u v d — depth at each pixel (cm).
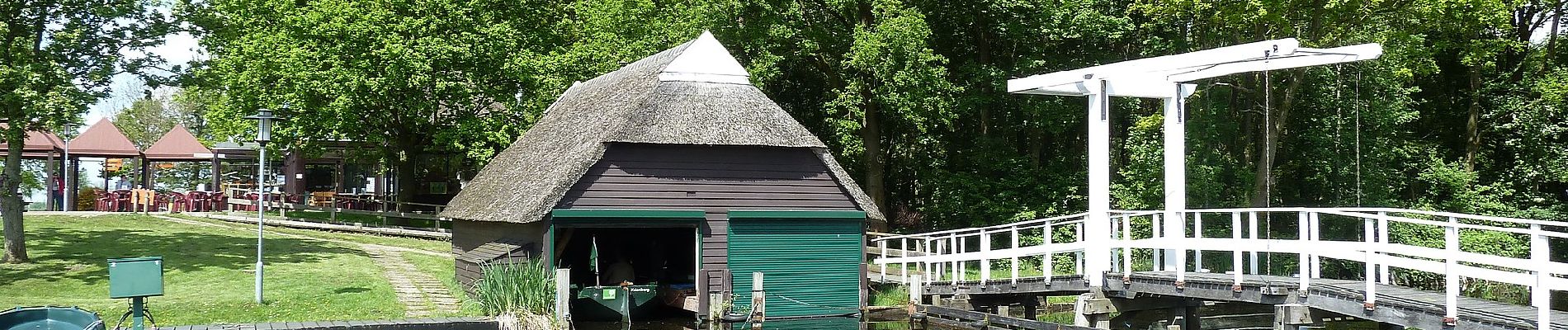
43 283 2242
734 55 3584
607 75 2972
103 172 5766
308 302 2055
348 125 3712
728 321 2211
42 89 2306
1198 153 3459
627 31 3706
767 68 3459
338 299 2098
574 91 3111
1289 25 2898
